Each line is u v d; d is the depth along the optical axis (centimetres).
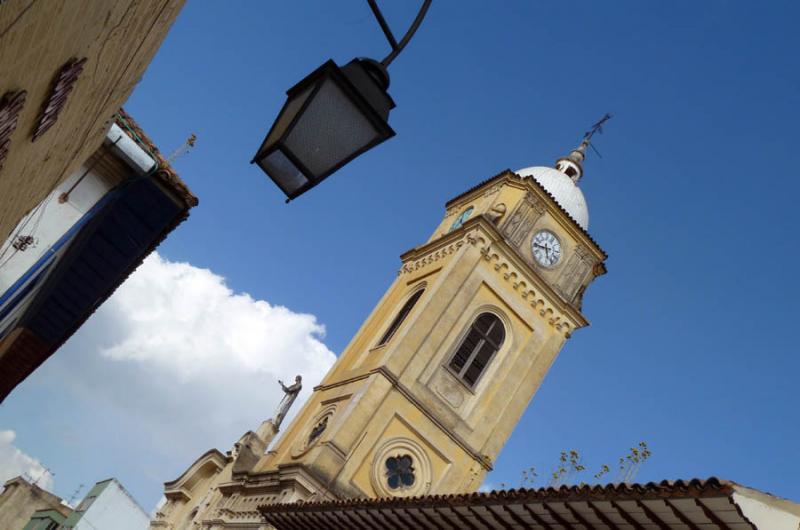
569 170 4194
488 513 1443
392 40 530
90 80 758
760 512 963
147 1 701
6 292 1470
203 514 3856
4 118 533
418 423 3123
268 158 519
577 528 1284
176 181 1573
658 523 1131
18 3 402
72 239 1642
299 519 2177
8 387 2375
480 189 3922
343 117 509
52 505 6844
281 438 3425
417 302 3394
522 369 3394
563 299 3541
